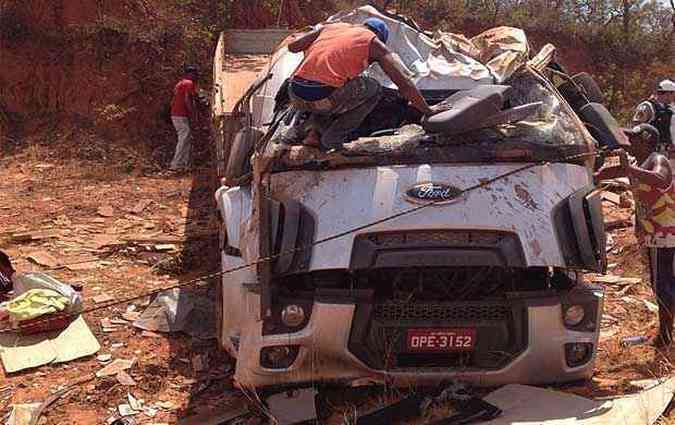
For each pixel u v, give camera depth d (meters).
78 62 14.73
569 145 4.67
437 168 4.52
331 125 4.70
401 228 4.31
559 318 4.34
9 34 14.86
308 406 4.40
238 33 10.67
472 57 5.87
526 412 4.16
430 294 4.47
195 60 14.91
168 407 4.95
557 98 5.20
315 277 4.57
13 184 11.95
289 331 4.32
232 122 6.41
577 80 6.16
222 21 15.88
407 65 5.61
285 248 4.38
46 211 10.26
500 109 4.64
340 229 4.38
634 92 20.53
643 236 5.54
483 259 4.25
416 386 4.42
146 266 7.92
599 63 22.61
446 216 4.34
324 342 4.29
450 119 4.48
